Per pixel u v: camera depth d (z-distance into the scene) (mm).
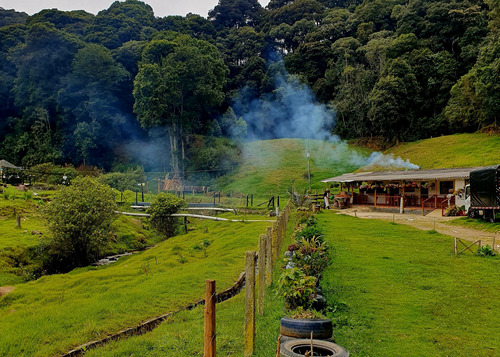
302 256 11586
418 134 62438
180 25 98625
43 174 60000
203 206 45156
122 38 88938
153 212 36281
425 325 7848
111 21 90438
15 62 81188
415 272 11836
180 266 17188
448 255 14188
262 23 114812
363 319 8125
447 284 10578
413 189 33219
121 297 11414
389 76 62438
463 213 25969
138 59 80625
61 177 58656
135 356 7312
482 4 69875
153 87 64562
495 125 51719
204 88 68250
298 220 25344
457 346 6883
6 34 88125
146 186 60000
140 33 90875
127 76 77625
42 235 27172
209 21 110750
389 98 61125
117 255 28812
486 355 6547
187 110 71875
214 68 75625
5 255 22766
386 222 24500
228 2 119875
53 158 70438
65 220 24125
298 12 107688
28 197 39188
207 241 23969
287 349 5625
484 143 48656
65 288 14875
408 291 10047
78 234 24703
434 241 17203
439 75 63781
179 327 8688
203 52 76000
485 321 8086
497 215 22516
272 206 43250
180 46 69000
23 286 16016
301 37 101250
